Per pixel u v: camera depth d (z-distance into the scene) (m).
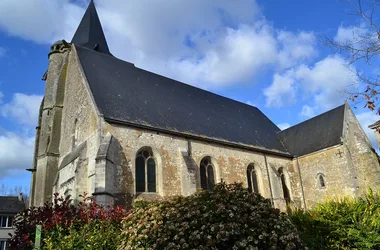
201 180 17.78
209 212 7.32
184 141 17.64
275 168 22.14
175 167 16.64
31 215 9.34
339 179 20.80
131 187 14.56
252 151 21.31
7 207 36.41
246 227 7.05
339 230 10.38
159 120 17.59
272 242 6.95
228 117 24.22
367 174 20.78
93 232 8.73
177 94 22.44
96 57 20.64
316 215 11.31
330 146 21.59
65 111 20.41
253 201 7.98
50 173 19.30
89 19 25.09
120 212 10.08
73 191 15.07
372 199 12.03
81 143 16.55
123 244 7.61
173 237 7.06
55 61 23.12
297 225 11.23
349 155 20.88
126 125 15.48
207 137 18.89
